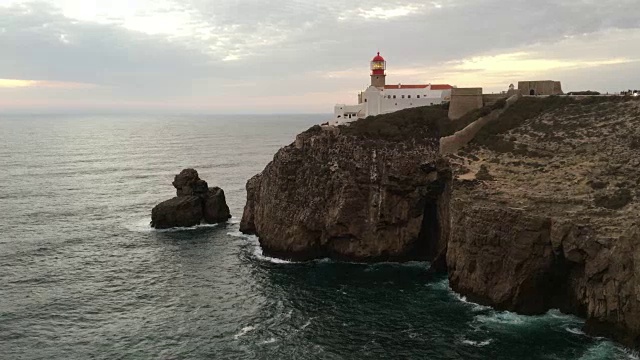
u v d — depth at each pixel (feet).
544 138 254.88
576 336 178.81
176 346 180.14
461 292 217.56
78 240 312.29
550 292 200.95
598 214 187.52
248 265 266.36
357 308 208.33
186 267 263.29
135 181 548.72
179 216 343.87
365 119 313.73
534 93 325.62
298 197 280.72
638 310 164.55
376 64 395.34
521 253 195.83
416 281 238.07
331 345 178.40
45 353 175.42
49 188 494.59
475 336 181.27
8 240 310.04
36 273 254.06
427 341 179.01
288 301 217.15
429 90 356.18
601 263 175.83
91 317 204.03
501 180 229.66
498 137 269.64
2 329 192.85
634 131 232.53
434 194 262.88
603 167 215.51
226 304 215.51
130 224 353.51
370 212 266.77
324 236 272.72
